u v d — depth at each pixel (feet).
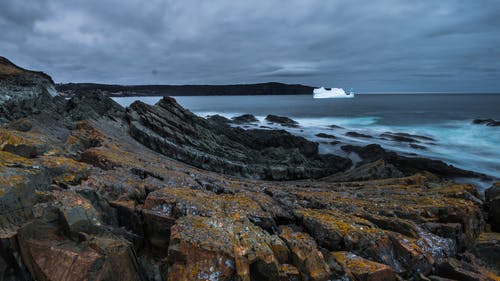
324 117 292.61
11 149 42.78
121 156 56.95
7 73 167.94
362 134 184.24
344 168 128.47
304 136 185.47
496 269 36.01
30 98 116.37
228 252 26.73
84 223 27.43
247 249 27.91
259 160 117.70
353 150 146.00
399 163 122.72
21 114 101.65
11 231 25.35
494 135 180.14
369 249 33.27
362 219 39.91
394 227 39.17
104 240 26.25
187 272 25.82
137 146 94.07
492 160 130.11
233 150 118.93
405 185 72.02
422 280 31.24
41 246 24.67
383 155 130.82
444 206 45.60
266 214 38.09
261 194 49.39
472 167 121.80
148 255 32.96
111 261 24.82
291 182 100.27
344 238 34.53
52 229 26.86
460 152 143.64
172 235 28.73
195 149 107.45
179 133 111.24
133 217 34.94
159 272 29.27
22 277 24.62
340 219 38.99
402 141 167.63
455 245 38.81
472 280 31.19
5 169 29.68
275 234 34.60
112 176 42.91
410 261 32.55
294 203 48.65
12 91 113.29
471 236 42.37
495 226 47.98
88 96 131.03
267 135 159.74
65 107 127.54
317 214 40.50
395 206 46.39
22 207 27.04
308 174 116.37
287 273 28.22
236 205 39.19
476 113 318.65
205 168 104.17
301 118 284.61
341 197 53.31
